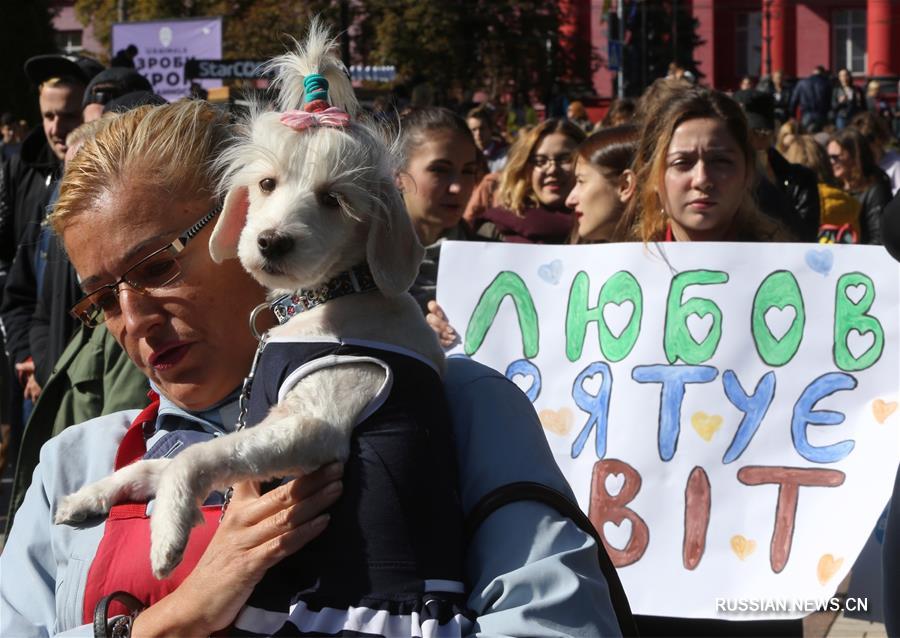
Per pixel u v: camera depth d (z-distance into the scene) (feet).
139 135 8.21
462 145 16.93
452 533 6.69
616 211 15.56
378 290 7.36
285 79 7.76
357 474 6.65
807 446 11.53
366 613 6.35
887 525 9.58
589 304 12.35
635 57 111.75
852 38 164.55
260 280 6.95
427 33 117.60
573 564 6.80
